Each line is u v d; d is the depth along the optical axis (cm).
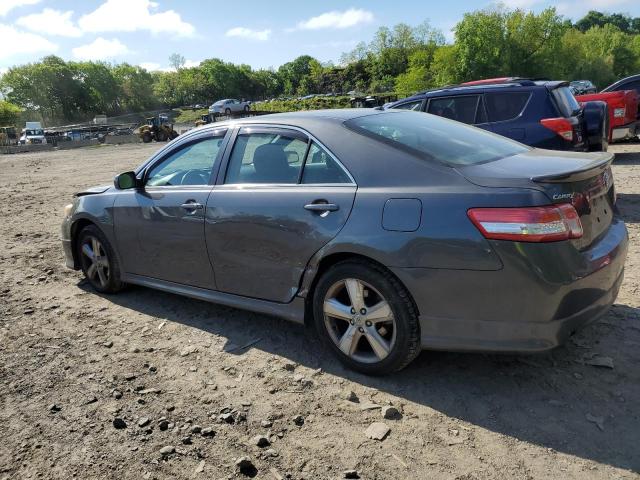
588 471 244
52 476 261
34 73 11675
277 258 361
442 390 316
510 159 334
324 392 323
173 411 311
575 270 278
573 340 362
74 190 1348
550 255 271
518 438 270
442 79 6419
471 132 396
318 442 277
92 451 279
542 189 275
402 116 401
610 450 256
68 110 12188
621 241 324
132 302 492
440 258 290
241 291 392
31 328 442
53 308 487
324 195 337
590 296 289
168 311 465
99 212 486
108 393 334
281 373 348
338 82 14412
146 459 270
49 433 296
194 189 416
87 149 3672
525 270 272
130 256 471
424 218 295
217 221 390
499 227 275
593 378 317
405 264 300
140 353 388
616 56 9144
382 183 319
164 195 434
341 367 351
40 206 1105
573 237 278
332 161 345
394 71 12100
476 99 805
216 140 421
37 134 5191
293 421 295
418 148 330
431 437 275
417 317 308
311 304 361
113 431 295
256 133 396
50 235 804
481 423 284
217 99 14950
